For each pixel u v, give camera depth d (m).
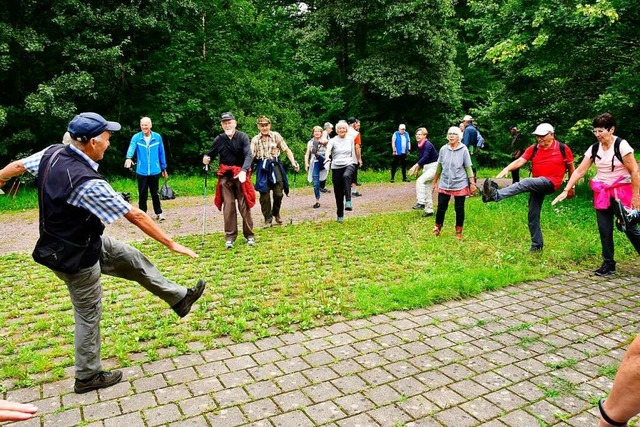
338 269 6.15
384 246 7.34
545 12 9.90
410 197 12.52
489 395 3.32
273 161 8.82
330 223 9.13
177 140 19.83
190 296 3.85
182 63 18.97
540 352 3.96
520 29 10.73
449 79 21.86
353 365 3.73
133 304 5.06
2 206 11.78
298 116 20.58
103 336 4.29
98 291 3.36
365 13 21.16
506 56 10.62
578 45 10.73
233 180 7.39
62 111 13.96
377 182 16.19
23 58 14.95
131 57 17.45
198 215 10.45
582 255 6.71
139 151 9.41
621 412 1.52
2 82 15.63
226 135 7.32
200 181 16.19
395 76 21.06
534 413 3.11
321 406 3.19
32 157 3.25
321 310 4.75
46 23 14.92
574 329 4.41
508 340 4.18
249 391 3.37
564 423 3.02
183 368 3.70
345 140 9.02
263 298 5.16
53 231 3.11
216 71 19.89
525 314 4.77
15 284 5.87
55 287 5.73
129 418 3.06
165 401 3.25
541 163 6.73
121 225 9.47
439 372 3.63
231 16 21.02
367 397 3.29
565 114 11.58
